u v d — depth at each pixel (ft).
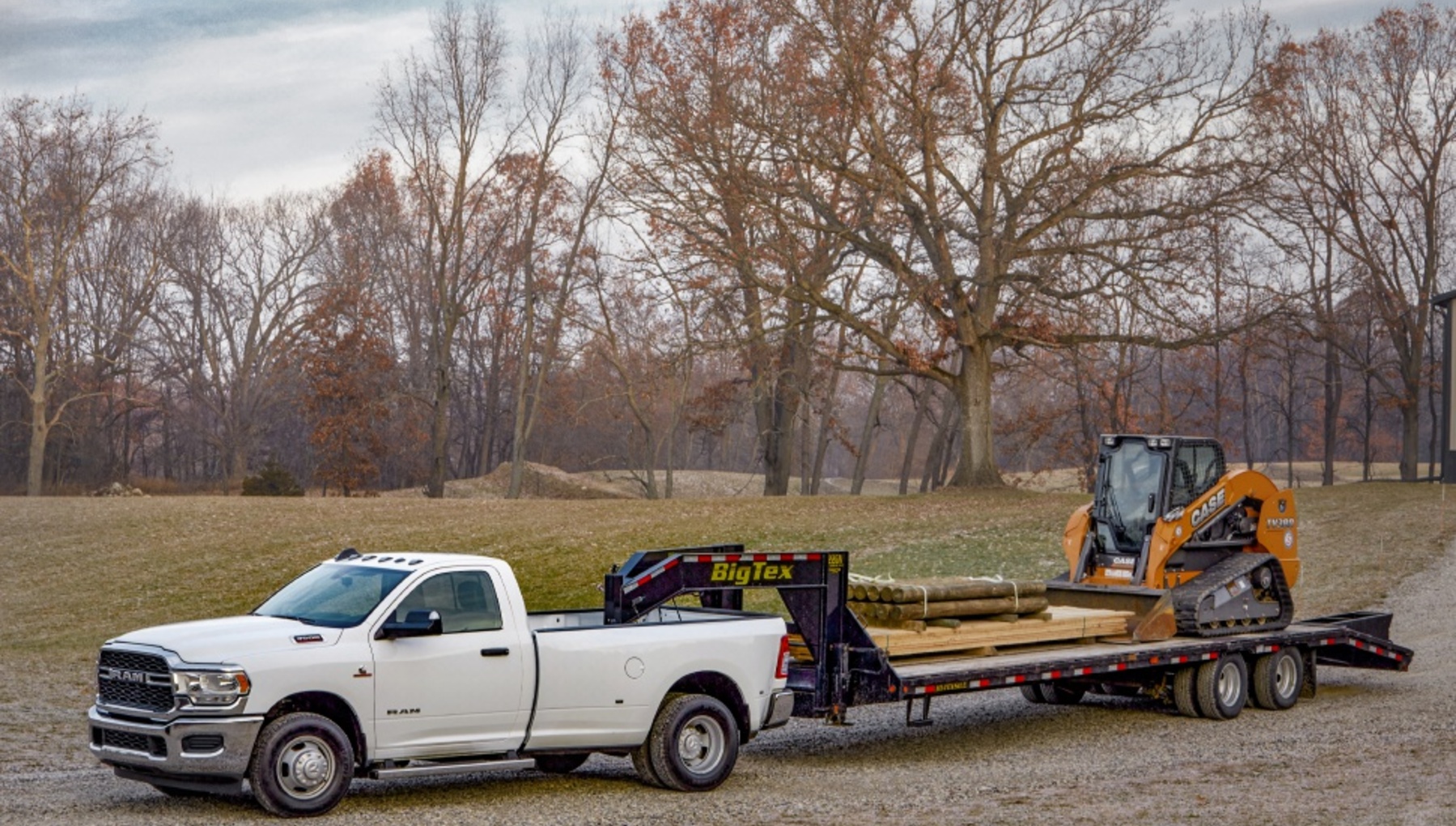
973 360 145.59
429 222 214.07
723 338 139.54
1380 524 119.65
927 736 48.85
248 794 35.27
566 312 201.98
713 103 130.82
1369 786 37.14
